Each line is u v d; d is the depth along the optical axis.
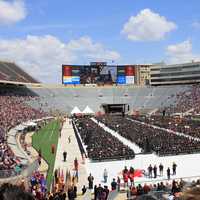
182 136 81.25
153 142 71.81
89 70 199.12
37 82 196.12
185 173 50.81
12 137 80.75
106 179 46.84
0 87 165.25
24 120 116.44
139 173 50.78
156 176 48.69
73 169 53.19
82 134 90.06
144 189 34.59
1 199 4.45
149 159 62.12
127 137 87.69
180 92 190.50
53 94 183.00
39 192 31.14
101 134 87.12
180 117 141.00
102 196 34.28
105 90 196.62
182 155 65.19
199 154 65.56
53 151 65.94
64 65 194.62
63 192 34.78
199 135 86.50
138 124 114.75
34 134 99.12
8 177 38.22
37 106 160.75
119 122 124.31
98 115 168.50
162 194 24.94
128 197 34.81
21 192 4.54
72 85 195.62
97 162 59.69
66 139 89.38
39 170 49.69
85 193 39.72
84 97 188.62
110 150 64.25
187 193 4.50
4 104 133.38
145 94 195.88
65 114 168.00
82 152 67.12
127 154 62.34
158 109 178.12
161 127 109.38
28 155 59.50
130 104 188.12
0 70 180.75
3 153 50.97
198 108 157.75
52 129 114.00
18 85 176.75
